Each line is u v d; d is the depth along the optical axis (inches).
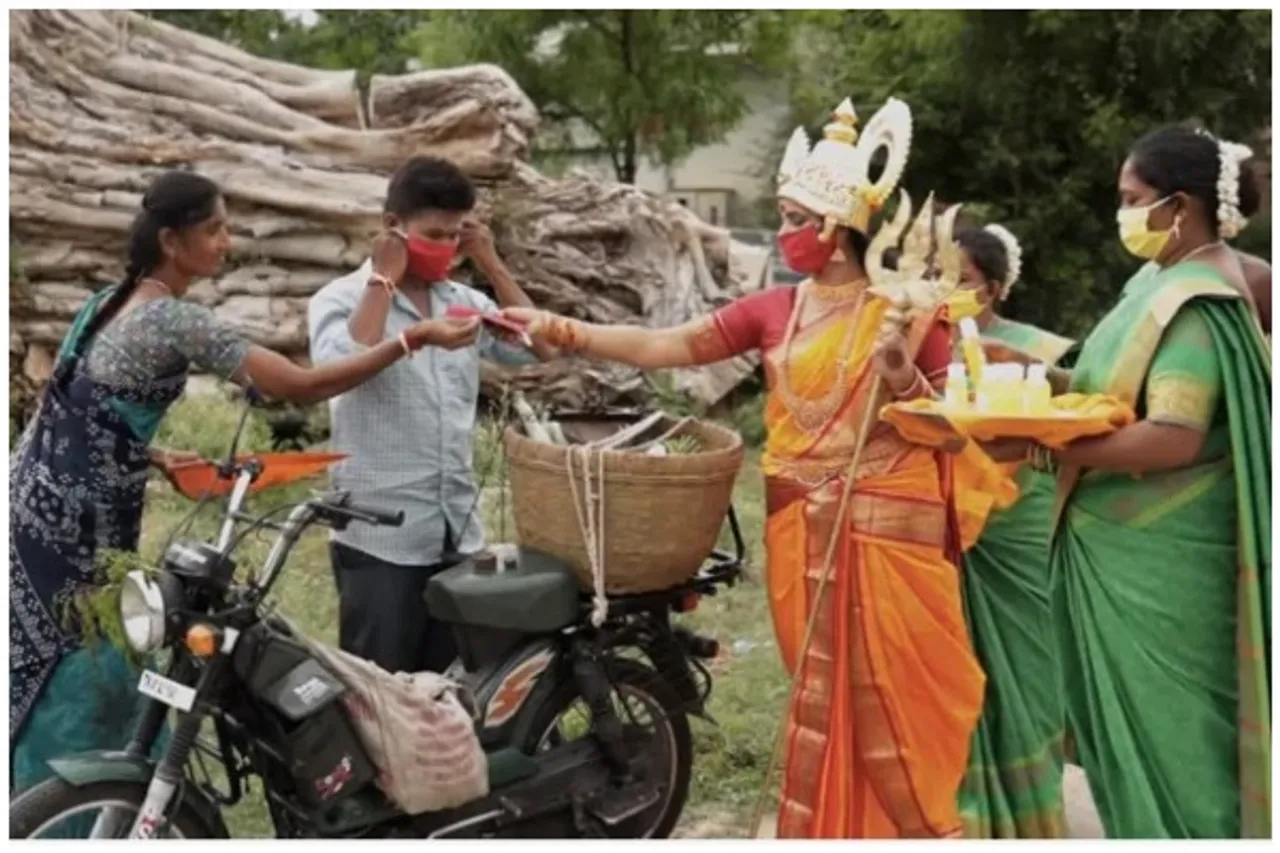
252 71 374.6
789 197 136.6
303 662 130.8
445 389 152.2
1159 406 130.5
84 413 136.3
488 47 538.6
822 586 135.0
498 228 382.3
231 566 129.0
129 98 354.6
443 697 138.6
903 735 136.0
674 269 405.7
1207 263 135.5
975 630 148.3
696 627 242.5
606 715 148.3
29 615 137.8
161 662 143.6
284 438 357.7
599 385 389.1
